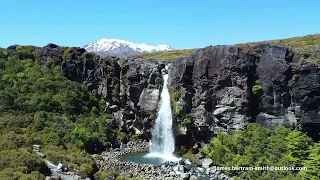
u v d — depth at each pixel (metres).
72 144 64.62
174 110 69.88
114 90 82.88
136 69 78.88
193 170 57.50
